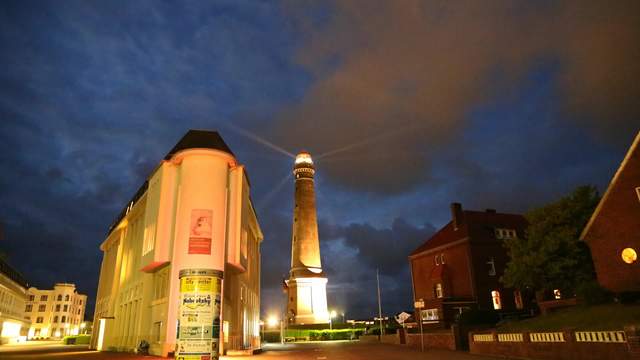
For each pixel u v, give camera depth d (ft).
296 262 251.39
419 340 119.34
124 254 143.13
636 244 80.38
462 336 101.55
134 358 86.99
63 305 414.62
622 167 84.48
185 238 93.09
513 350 72.13
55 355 106.83
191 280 56.95
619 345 49.83
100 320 147.74
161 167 101.91
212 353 55.67
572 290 96.94
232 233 101.91
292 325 236.02
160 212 97.35
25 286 291.79
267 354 104.06
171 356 87.30
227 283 104.37
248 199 126.41
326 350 120.37
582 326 61.41
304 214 259.19
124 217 140.46
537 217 104.22
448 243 167.94
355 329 224.12
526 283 100.22
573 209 99.35
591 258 96.12
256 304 157.99
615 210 84.38
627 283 80.33
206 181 96.78
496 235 166.61
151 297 105.40
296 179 268.62
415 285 183.62
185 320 55.93
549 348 62.23
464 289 157.58
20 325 280.51
